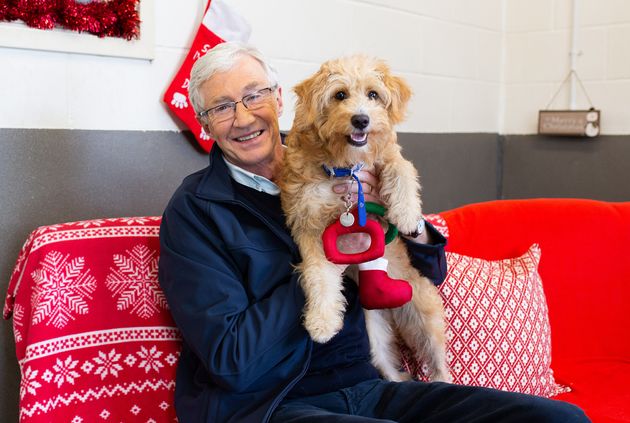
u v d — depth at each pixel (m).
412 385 1.62
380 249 1.54
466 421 1.45
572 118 3.34
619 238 2.29
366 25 2.93
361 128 1.58
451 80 3.38
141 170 2.24
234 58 1.69
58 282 1.70
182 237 1.62
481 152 3.60
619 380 2.11
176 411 1.67
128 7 2.08
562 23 3.41
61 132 2.05
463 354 1.96
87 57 2.08
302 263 1.62
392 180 1.69
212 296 1.55
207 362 1.51
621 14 3.19
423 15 3.18
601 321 2.26
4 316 1.81
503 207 2.39
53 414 1.63
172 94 2.25
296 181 1.67
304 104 1.68
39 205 2.03
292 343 1.56
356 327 1.75
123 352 1.72
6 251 1.98
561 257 2.28
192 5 2.31
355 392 1.63
